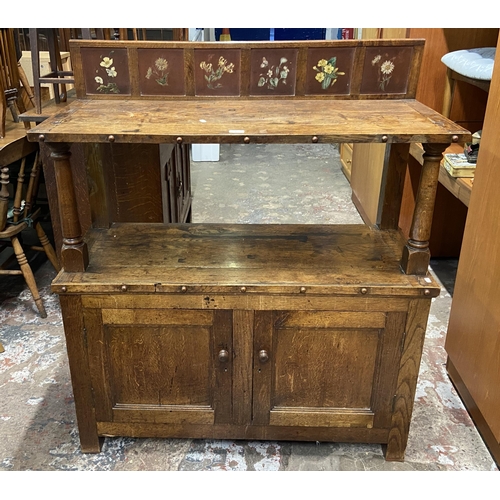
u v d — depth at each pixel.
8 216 2.50
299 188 4.46
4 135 2.38
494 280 1.73
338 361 1.64
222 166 5.07
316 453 1.81
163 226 1.95
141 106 1.67
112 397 1.71
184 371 1.67
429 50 2.78
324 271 1.62
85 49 1.68
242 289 1.52
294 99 1.77
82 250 1.59
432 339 2.45
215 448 1.83
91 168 1.82
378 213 1.99
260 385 1.67
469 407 1.99
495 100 1.73
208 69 1.72
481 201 1.84
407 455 1.81
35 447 1.82
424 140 1.38
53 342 2.39
